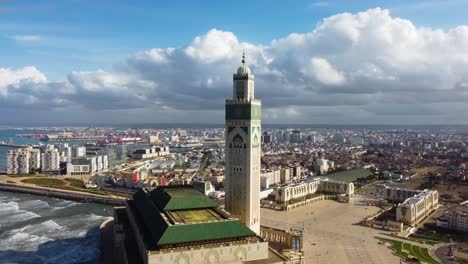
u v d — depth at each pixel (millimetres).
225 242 175000
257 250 175125
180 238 167000
